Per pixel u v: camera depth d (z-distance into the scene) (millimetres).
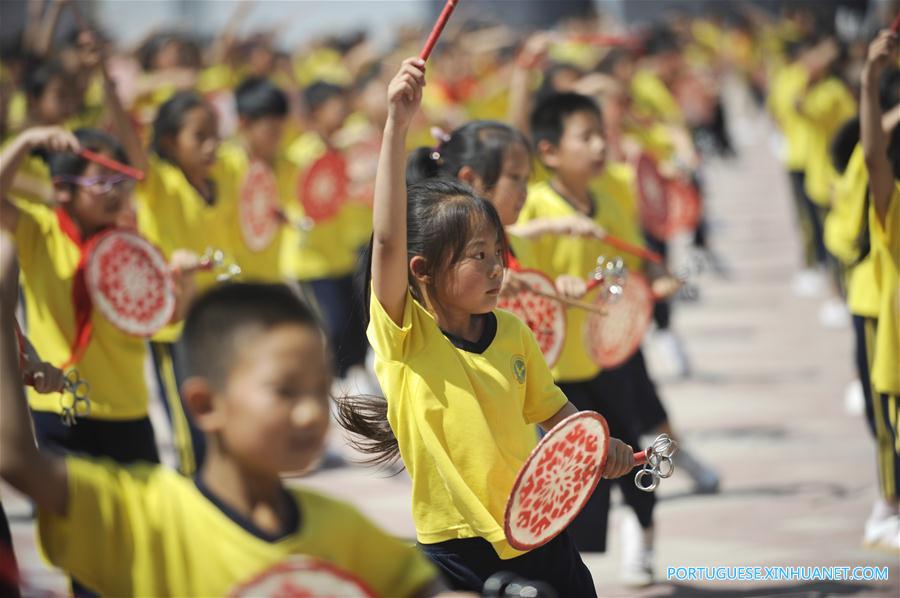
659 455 10828
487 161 14422
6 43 35719
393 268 10766
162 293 16406
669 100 37281
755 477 22578
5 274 8289
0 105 25781
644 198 24062
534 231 16172
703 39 86750
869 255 17906
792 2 53812
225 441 7867
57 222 16094
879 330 16938
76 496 7898
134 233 16156
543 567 11211
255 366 7668
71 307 15836
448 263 11070
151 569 7887
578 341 16969
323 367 7852
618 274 15312
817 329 35875
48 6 49875
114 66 35062
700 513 20750
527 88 21344
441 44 61312
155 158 21188
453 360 11008
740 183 67875
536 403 11602
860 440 24797
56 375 11398
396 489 22859
